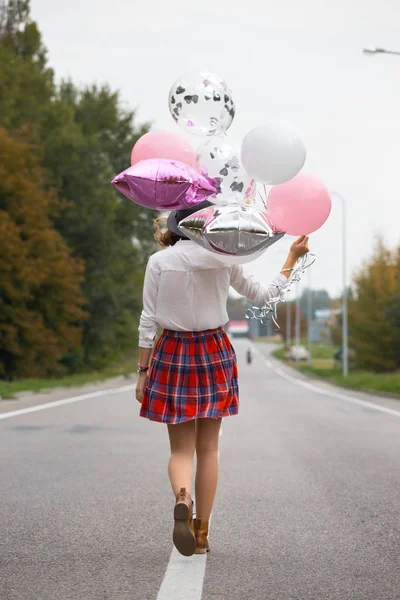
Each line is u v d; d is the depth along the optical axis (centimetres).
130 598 461
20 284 3969
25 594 468
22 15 6088
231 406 543
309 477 932
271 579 504
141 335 544
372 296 5759
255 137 539
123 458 1080
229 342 549
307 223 547
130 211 5741
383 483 888
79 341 4441
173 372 535
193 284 530
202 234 511
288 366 7994
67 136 5041
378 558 558
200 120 586
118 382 4538
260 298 549
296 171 545
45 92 5759
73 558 553
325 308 19925
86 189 5059
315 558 557
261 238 510
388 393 3133
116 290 5216
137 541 604
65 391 3284
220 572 520
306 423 1722
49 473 938
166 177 516
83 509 726
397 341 5734
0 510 718
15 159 4059
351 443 1309
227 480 909
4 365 4188
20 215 4031
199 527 559
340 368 6606
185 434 543
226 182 550
